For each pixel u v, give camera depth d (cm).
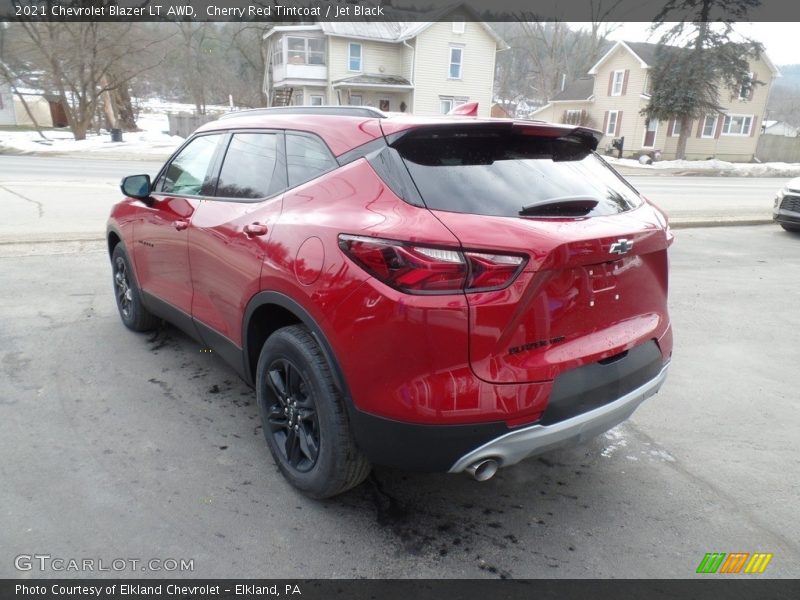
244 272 291
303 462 280
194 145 386
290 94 3728
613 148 3988
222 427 342
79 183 1439
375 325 224
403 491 294
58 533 251
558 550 256
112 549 244
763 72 4062
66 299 553
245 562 242
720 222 1152
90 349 442
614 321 260
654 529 272
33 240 771
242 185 322
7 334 464
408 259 216
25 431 328
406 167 240
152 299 415
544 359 231
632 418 379
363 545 254
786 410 394
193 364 423
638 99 3922
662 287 288
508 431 227
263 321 301
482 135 262
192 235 342
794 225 1055
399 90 3656
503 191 240
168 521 262
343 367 239
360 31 3625
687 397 411
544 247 219
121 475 293
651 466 324
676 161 3506
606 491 300
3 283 595
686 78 3516
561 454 334
